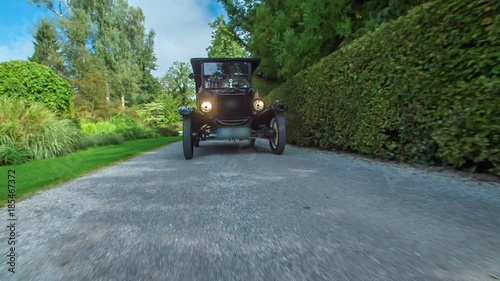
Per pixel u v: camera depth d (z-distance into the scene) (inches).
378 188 107.1
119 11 1407.5
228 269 51.1
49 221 79.6
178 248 60.5
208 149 282.4
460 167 127.3
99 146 381.4
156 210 87.9
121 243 63.7
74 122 362.0
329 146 241.8
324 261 53.1
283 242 62.0
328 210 82.9
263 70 464.4
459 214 76.8
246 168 160.2
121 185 126.3
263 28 399.2
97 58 1181.7
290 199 95.3
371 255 54.9
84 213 86.5
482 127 108.8
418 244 59.2
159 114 1350.9
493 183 107.2
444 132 125.7
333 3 271.3
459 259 52.5
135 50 1525.6
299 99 295.3
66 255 58.1
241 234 67.2
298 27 329.7
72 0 1215.6
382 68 167.9
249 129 231.8
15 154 213.0
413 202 88.4
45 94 398.6
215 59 258.4
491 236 62.5
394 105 158.4
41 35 1105.4
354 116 198.7
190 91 1875.0
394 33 157.3
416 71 141.2
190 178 136.9
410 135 149.2
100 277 49.4
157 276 49.3
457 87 118.8
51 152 247.3
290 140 323.9
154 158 224.8
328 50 308.7
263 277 48.1
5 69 374.6
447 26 122.9
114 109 938.7
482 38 108.0
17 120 240.7
